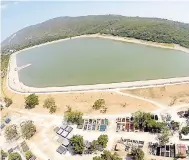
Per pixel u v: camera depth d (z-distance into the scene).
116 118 170.00
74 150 147.62
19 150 156.25
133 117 163.88
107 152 134.62
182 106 174.75
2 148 161.25
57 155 147.00
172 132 151.25
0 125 185.38
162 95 191.38
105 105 186.00
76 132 161.88
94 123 166.88
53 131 167.00
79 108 187.75
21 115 192.12
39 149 153.75
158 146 140.75
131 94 196.38
